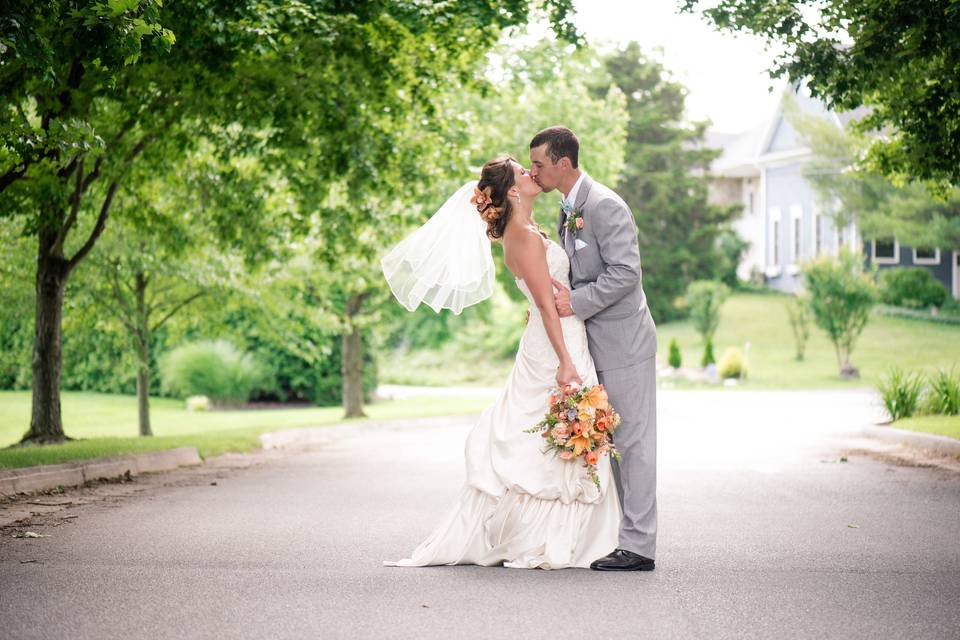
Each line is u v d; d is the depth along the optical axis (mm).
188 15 12188
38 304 16094
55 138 9695
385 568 6148
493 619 4922
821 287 40562
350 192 15523
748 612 5086
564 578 5840
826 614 5059
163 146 15781
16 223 17797
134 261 18781
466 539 6172
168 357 31797
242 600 5316
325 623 4852
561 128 6223
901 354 44062
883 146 15641
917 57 11938
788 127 58094
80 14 8016
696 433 18719
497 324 51750
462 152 17609
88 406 30391
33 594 5465
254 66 14469
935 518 8367
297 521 8211
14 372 33906
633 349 6188
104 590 5559
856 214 44188
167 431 22688
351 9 13625
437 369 52000
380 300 26438
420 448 16688
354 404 26641
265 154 16656
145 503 9391
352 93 14797
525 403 6191
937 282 51281
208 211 18203
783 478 11406
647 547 6098
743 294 59031
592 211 6203
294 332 25078
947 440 14109
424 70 15242
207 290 20016
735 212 61375
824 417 23219
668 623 4867
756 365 44469
